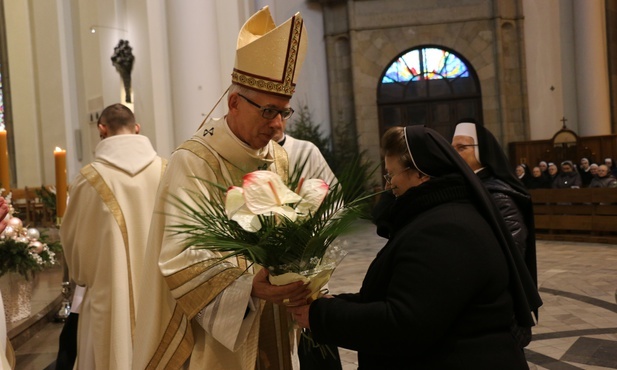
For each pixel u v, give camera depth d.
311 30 17.08
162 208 2.26
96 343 3.41
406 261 1.80
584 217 10.45
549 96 17.03
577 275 7.57
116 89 11.71
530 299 1.99
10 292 5.28
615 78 16.88
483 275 1.78
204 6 9.45
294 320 2.38
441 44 16.62
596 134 16.56
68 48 14.08
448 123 16.72
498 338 1.84
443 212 1.86
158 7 10.16
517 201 2.93
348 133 16.70
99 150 3.61
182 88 9.41
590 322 5.54
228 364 2.21
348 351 5.09
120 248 3.42
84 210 3.46
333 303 1.91
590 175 13.77
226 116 2.37
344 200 1.87
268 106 2.15
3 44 16.50
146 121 10.26
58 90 14.03
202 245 1.84
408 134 1.97
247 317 2.04
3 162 3.86
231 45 10.39
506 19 16.64
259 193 1.71
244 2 11.18
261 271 1.99
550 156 15.88
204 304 2.04
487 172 3.08
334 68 16.91
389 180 2.06
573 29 16.91
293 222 1.76
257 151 2.36
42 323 5.65
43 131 14.45
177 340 2.20
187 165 2.25
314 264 1.88
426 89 16.75
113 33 11.54
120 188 3.50
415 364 1.85
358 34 16.66
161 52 10.14
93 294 3.47
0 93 16.83
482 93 16.58
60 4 13.96
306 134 15.94
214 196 2.18
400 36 16.67
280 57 2.11
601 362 4.47
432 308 1.73
